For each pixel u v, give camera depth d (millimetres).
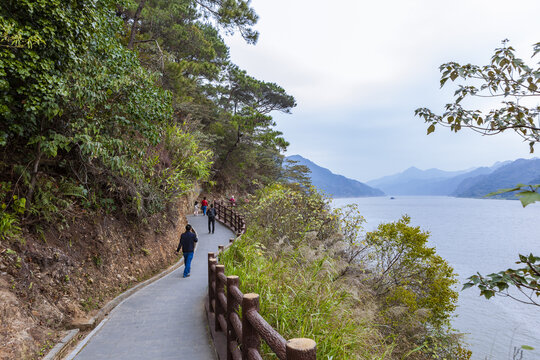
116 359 4160
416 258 10820
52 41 5113
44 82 4977
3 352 3545
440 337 9352
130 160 8203
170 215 12172
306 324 4023
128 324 5422
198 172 12945
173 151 12375
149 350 4434
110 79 6766
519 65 2623
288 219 11008
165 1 24375
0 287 4211
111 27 8078
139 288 7605
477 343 17797
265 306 4520
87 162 7062
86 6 5816
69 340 4480
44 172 6578
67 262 5777
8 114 4902
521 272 2197
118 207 8539
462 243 76812
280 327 4148
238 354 3260
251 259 6973
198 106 22312
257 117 32406
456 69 2855
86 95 5828
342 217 11023
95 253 6789
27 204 5449
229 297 3533
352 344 4031
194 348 4496
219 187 34625
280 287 5176
